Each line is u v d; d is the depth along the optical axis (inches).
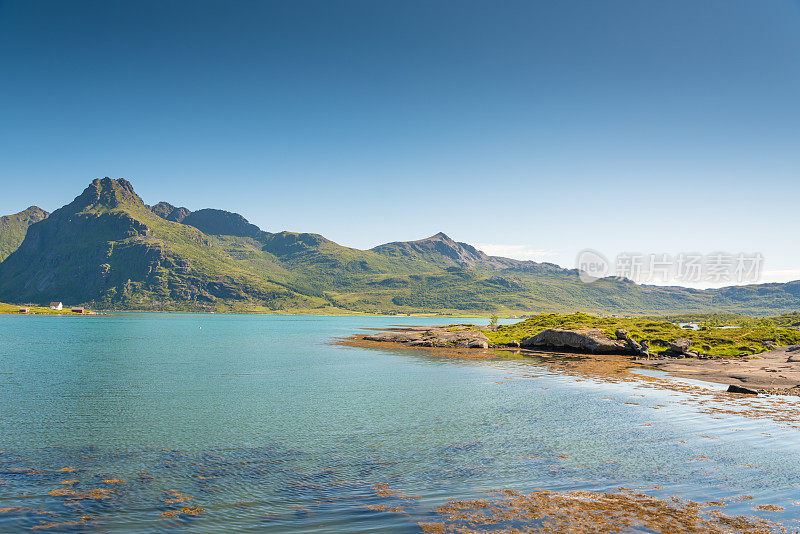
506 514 737.6
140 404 1675.7
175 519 730.2
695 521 708.7
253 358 3415.4
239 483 895.1
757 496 813.2
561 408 1640.0
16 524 706.2
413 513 745.6
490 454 1081.4
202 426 1354.6
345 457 1062.4
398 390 2039.9
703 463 1001.5
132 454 1078.4
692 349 3604.8
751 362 3016.7
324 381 2304.4
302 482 900.6
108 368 2672.2
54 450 1104.8
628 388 2091.5
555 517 724.0
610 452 1091.9
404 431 1306.6
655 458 1040.2
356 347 4603.8
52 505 783.1
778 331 3946.9
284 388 2078.0
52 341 4677.7
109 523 714.2
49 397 1785.2
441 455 1075.9
